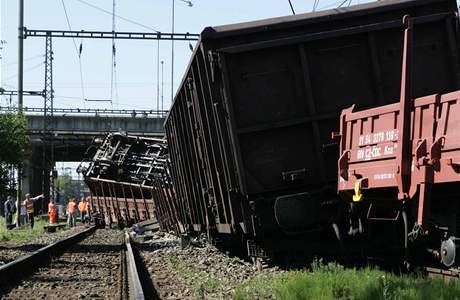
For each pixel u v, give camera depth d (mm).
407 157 9727
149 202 38312
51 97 55594
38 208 72250
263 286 11086
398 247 12188
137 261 18672
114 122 74375
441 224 9969
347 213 12266
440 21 12906
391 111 10234
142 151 43062
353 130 11508
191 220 21547
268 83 12828
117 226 44062
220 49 12555
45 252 19641
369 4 13172
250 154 12750
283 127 12797
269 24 12820
